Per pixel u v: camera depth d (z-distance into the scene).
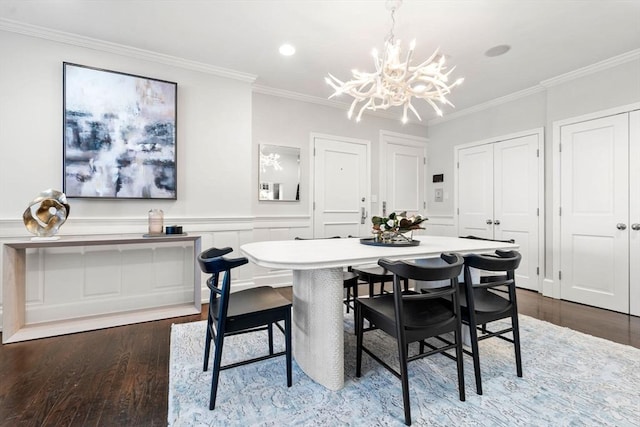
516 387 1.67
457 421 1.40
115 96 2.77
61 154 2.61
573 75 3.28
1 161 2.44
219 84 3.29
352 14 2.33
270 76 3.47
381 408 1.50
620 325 2.62
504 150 4.07
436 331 1.52
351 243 2.31
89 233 2.71
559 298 3.44
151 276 2.99
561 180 3.43
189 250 3.16
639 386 1.68
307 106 4.15
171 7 2.26
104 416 1.44
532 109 3.77
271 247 2.04
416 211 5.09
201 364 1.92
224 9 2.29
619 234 2.99
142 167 2.88
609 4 2.19
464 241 2.48
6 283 2.26
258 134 3.80
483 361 1.96
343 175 4.43
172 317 2.79
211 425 1.38
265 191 3.85
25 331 2.37
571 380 1.74
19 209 2.48
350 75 3.40
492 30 2.52
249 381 1.74
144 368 1.89
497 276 2.46
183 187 3.12
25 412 1.47
